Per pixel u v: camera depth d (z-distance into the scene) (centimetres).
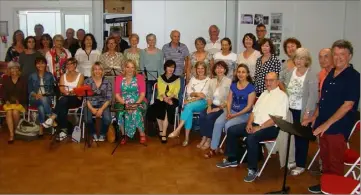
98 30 727
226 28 695
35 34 680
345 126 304
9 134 541
